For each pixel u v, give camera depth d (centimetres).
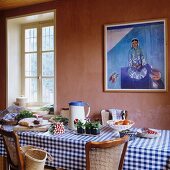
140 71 339
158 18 326
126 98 350
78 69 384
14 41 466
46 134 223
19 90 478
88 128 224
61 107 398
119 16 352
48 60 452
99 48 367
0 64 462
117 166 177
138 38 340
